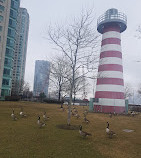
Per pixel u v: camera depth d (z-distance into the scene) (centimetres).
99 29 4100
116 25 3809
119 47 3725
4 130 1237
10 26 5162
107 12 3791
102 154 866
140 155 888
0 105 3019
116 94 3466
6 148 857
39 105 3809
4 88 4934
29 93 8638
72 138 1125
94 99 3688
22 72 13912
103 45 3791
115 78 3519
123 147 1015
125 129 1639
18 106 3111
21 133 1178
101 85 3584
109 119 2414
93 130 1470
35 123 1591
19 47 13412
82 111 3431
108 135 1297
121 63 3678
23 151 830
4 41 4888
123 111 3500
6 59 5028
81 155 827
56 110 3017
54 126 1509
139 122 2242
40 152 830
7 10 4981
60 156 794
